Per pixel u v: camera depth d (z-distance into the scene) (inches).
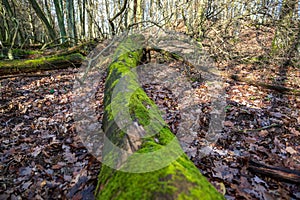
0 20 423.5
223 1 279.4
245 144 123.5
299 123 141.4
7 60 251.4
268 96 184.5
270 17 256.8
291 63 262.1
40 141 136.3
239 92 196.7
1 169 111.0
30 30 572.1
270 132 133.0
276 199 85.7
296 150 116.2
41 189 96.5
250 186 91.7
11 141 137.0
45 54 307.3
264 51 269.0
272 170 95.9
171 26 303.7
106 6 697.0
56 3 378.3
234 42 289.9
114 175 68.5
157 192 53.2
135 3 295.3
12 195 94.0
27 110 180.7
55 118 166.9
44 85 237.6
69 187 96.4
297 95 183.5
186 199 51.2
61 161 115.7
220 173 100.1
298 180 90.0
